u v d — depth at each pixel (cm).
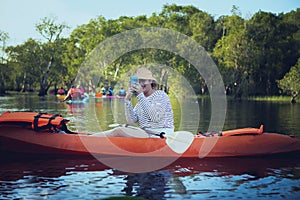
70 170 448
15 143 497
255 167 468
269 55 3006
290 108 1571
